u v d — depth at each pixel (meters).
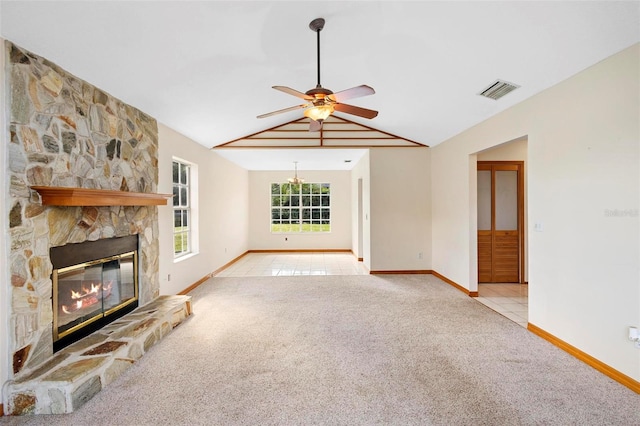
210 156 5.57
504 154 4.88
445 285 4.96
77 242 2.49
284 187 9.02
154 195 3.21
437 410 1.92
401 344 2.85
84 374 2.00
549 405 1.96
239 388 2.16
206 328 3.23
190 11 2.12
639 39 2.07
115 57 2.43
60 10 1.86
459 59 2.80
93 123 2.69
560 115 2.75
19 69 2.01
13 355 1.96
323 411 1.91
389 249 5.80
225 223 6.51
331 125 5.59
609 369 2.29
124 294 3.16
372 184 5.72
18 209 2.00
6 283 1.93
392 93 3.82
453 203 4.89
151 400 2.03
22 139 2.03
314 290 4.70
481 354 2.65
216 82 3.23
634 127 2.12
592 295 2.44
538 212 3.02
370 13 2.32
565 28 2.15
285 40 2.67
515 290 4.65
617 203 2.24
